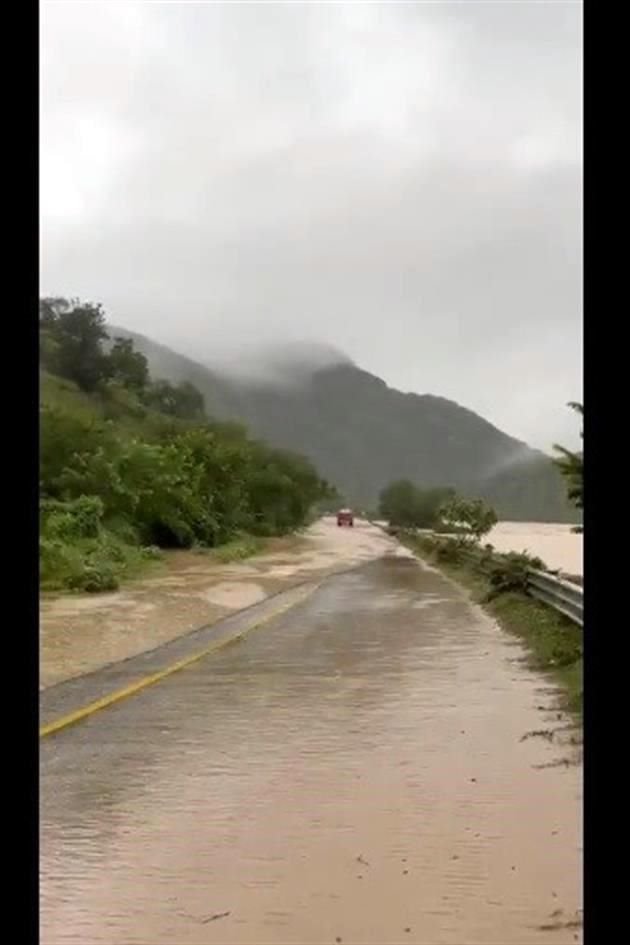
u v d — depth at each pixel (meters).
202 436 63.31
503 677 14.07
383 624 21.39
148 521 49.88
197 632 20.39
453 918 5.71
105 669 15.50
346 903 5.95
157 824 7.48
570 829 7.22
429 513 102.06
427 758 9.38
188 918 5.77
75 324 89.44
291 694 12.92
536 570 23.59
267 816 7.65
